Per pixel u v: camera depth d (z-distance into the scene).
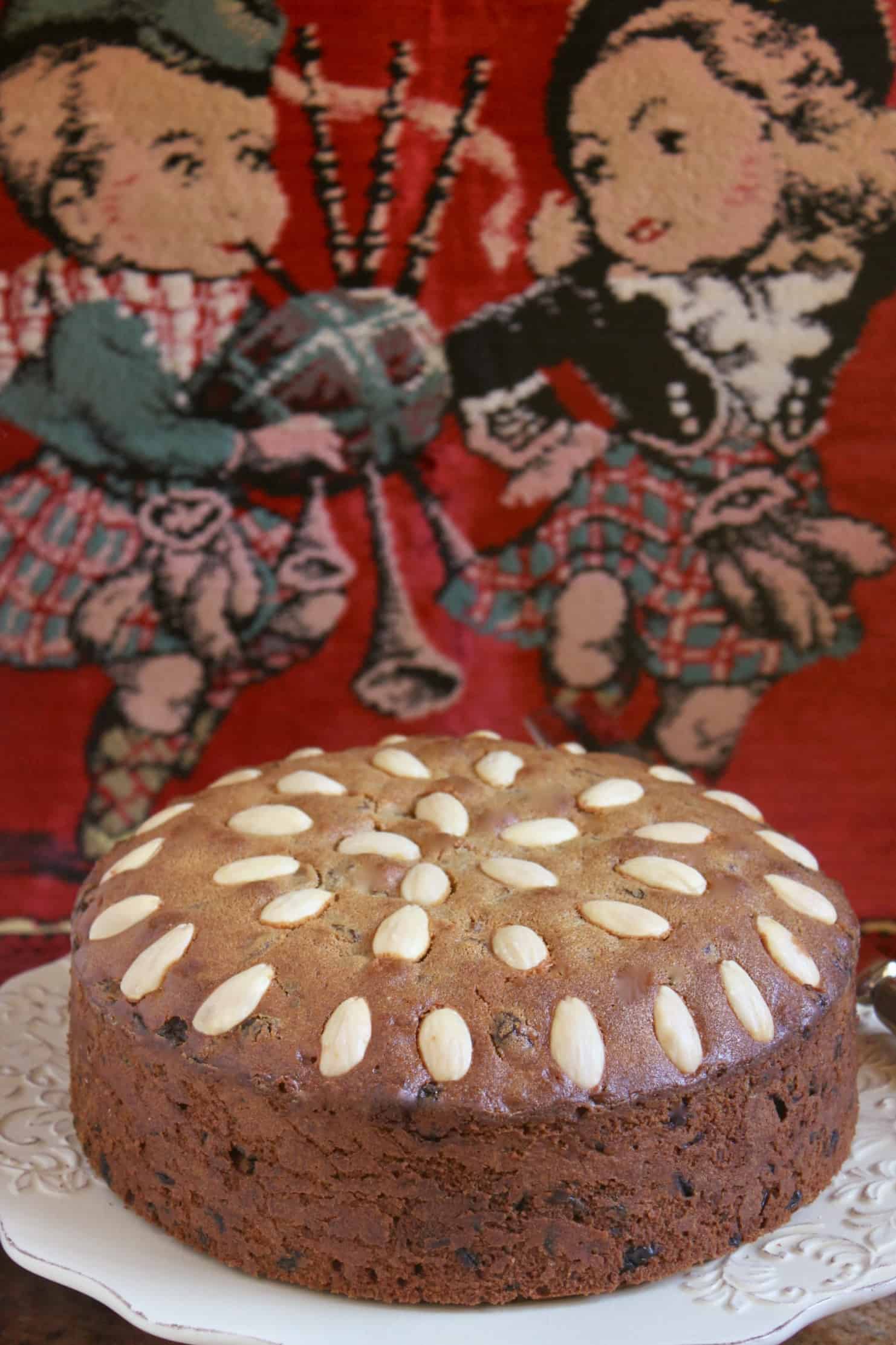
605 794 0.57
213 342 0.71
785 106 0.68
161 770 0.75
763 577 0.73
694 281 0.70
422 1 0.68
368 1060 0.47
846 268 0.70
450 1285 0.48
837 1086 0.52
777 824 0.75
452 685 0.75
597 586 0.74
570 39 0.68
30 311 0.70
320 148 0.69
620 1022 0.48
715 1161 0.49
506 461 0.73
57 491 0.72
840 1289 0.48
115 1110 0.51
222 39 0.68
